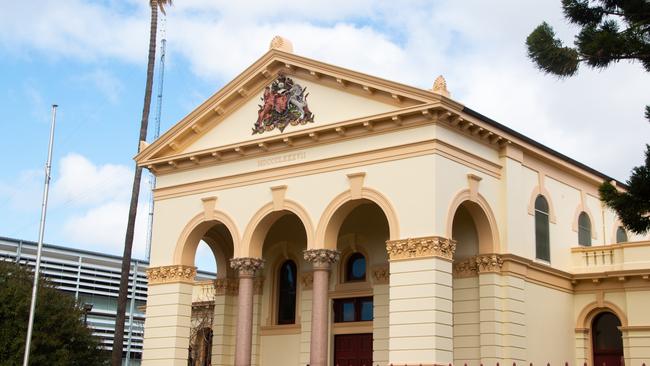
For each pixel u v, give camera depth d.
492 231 28.11
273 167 29.77
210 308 44.00
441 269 25.27
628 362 30.94
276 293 34.25
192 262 32.06
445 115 26.17
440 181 25.95
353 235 32.06
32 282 35.12
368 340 30.98
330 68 28.38
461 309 28.28
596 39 19.02
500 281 28.12
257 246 30.03
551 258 31.44
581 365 31.81
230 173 31.09
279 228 34.47
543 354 29.69
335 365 31.47
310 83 29.39
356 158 27.67
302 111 29.33
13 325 33.72
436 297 24.83
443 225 25.75
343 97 28.42
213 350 34.00
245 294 29.67
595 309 32.31
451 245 25.72
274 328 33.41
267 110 30.36
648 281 31.17
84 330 36.62
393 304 25.58
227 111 31.66
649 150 18.81
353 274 32.28
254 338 33.50
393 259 25.89
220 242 34.97
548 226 31.72
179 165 32.56
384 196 26.69
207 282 44.81
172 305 31.50
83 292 59.66
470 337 27.84
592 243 35.25
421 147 26.23
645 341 30.75
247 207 30.23
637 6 19.44
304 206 28.58
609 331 32.41
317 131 28.28
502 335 27.75
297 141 29.14
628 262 31.83
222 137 31.66
